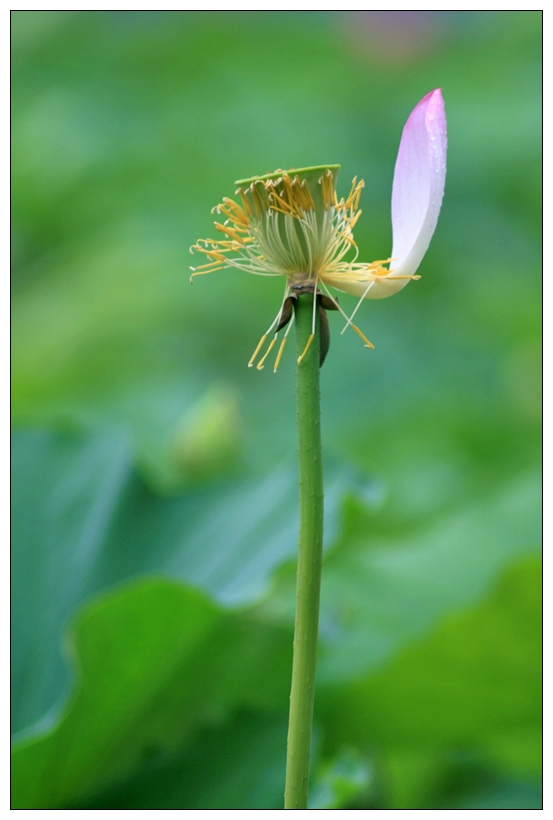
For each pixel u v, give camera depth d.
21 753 1.38
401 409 3.23
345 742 1.60
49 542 1.68
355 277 1.21
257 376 3.39
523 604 1.51
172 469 2.21
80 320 3.38
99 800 1.44
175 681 1.44
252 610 1.47
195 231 3.89
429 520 2.55
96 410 2.94
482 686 1.55
